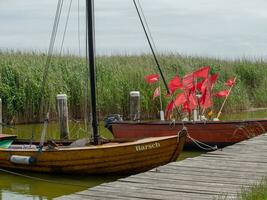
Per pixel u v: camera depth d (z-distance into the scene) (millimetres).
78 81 25078
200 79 21500
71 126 23297
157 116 25938
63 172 13492
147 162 13320
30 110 24359
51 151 13445
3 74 24469
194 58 33219
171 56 32281
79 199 8539
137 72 26484
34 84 24375
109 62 28266
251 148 13195
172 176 10055
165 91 25688
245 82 33844
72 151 13250
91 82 14391
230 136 17234
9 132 22125
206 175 10102
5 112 24031
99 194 8836
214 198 8344
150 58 31297
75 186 12672
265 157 11891
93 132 14328
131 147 13102
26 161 13617
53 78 25016
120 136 18281
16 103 24188
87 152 13172
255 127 17172
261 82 34000
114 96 25688
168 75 27938
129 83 26047
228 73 32281
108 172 13258
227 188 9055
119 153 13117
